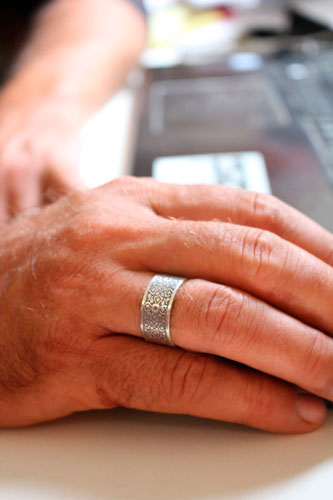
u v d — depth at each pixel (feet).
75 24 1.99
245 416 0.90
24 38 2.16
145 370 0.92
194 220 1.02
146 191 1.05
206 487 0.86
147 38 2.16
